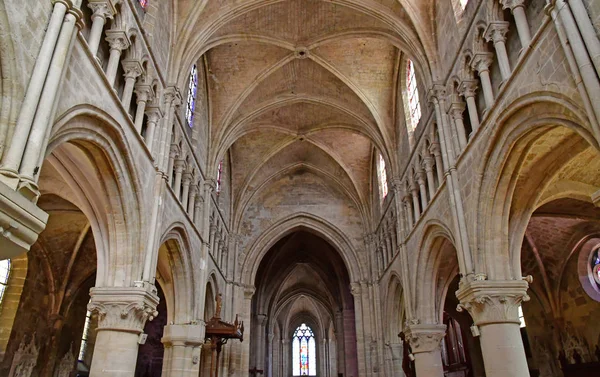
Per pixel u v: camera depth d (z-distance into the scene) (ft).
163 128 51.96
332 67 79.15
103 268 41.93
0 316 63.41
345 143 102.89
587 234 69.00
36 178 23.99
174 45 57.26
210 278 80.18
